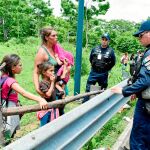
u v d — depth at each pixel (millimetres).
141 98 2459
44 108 2117
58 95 2703
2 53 19453
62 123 2027
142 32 2404
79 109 2381
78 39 5227
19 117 2332
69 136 2195
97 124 2943
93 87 4031
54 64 2791
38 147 1712
